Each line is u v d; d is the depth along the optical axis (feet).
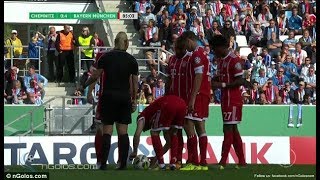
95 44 182.60
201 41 187.01
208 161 143.74
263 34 196.65
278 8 205.05
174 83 98.58
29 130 155.74
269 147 145.28
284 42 192.85
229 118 101.50
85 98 159.43
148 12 193.16
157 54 178.81
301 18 202.39
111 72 93.71
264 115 161.17
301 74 183.42
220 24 196.03
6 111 157.58
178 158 99.09
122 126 94.84
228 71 100.99
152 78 168.35
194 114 97.19
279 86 175.94
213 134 156.04
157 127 95.09
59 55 183.83
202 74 96.07
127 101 94.38
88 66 179.42
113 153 138.31
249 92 172.14
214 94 164.45
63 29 190.49
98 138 99.25
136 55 191.62
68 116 156.15
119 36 94.99
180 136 99.09
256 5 204.74
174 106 94.17
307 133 161.99
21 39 208.74
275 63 185.16
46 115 156.35
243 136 147.54
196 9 194.39
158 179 83.97
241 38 197.06
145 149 142.92
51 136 141.28
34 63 187.83
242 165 103.96
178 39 97.91
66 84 181.68
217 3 200.54
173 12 196.03
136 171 91.30
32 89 170.50
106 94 93.76
